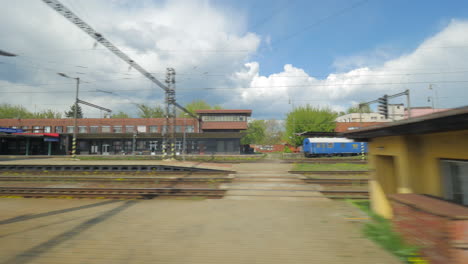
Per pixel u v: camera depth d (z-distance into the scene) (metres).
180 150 39.47
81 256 4.18
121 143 40.47
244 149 45.84
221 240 4.87
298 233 5.25
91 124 43.34
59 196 9.12
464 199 4.21
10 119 42.50
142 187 11.02
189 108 57.00
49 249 4.46
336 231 5.35
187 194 9.35
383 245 4.52
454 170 4.45
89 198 8.95
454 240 3.52
